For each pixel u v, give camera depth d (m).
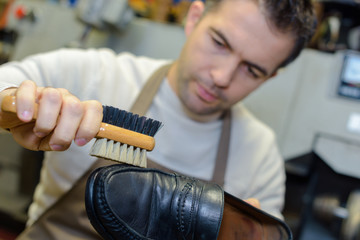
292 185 1.50
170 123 0.98
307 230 1.48
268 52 0.81
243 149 1.08
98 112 0.47
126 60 1.08
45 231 0.78
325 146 1.44
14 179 1.43
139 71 1.04
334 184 1.46
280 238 0.56
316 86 1.45
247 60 0.81
